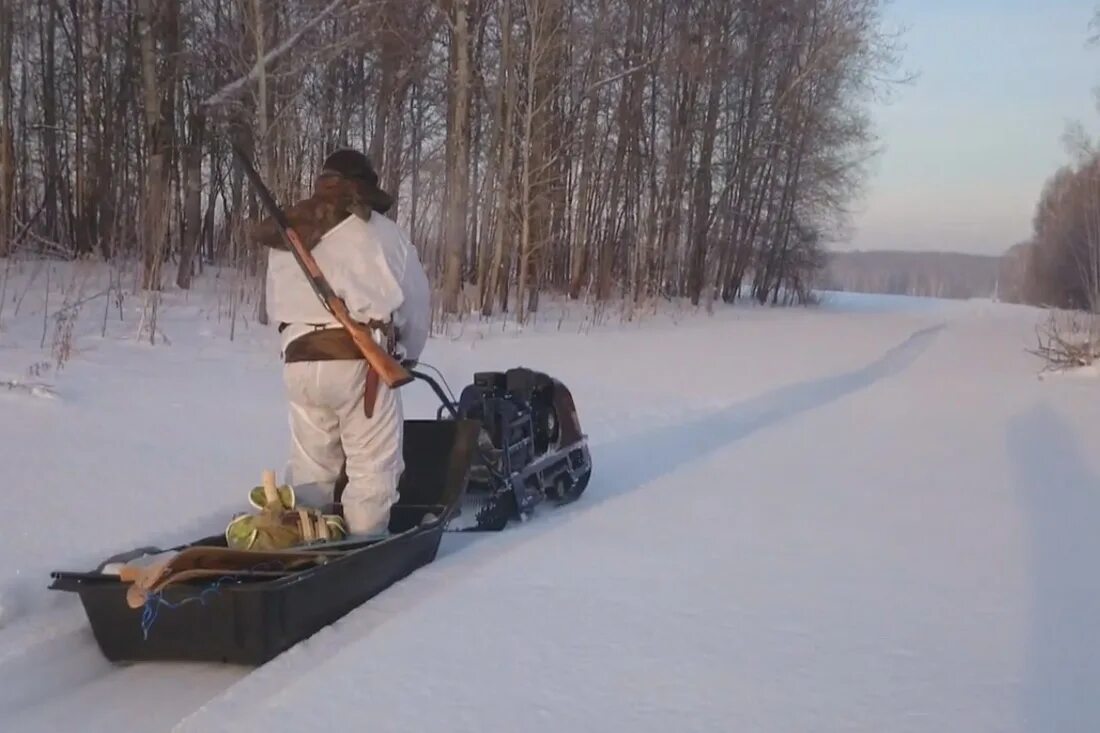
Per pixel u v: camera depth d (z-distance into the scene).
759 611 4.49
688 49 30.62
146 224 17.41
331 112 20.78
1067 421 10.98
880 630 4.28
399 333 5.34
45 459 6.59
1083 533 6.04
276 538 4.62
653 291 31.97
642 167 31.23
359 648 3.94
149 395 9.07
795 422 10.56
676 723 3.36
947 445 9.30
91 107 22.19
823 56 36.06
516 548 5.49
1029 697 3.62
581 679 3.70
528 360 14.34
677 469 7.97
